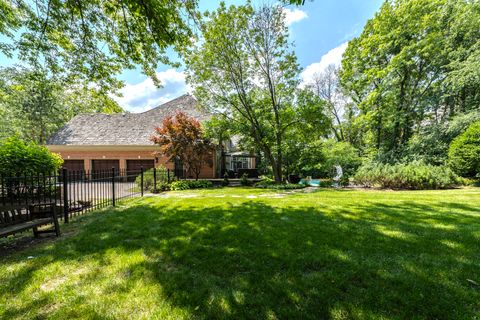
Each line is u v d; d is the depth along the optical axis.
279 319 1.72
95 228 4.22
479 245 3.03
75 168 16.95
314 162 15.33
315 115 12.28
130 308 1.88
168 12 4.96
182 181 12.06
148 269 2.55
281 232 3.73
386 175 10.29
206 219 4.70
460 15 11.80
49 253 3.06
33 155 4.97
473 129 10.09
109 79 7.21
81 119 19.02
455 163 10.33
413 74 14.62
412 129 15.80
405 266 2.48
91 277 2.40
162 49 5.85
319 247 3.06
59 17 5.63
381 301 1.89
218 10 10.92
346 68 17.83
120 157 16.73
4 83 13.79
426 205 5.76
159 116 19.25
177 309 1.84
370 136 19.92
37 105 22.03
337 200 6.85
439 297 1.93
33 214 4.21
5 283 2.29
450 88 12.33
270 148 14.53
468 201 6.18
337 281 2.21
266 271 2.44
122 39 6.00
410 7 13.21
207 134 13.20
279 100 13.52
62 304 1.94
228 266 2.58
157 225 4.34
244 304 1.90
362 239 3.33
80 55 6.58
